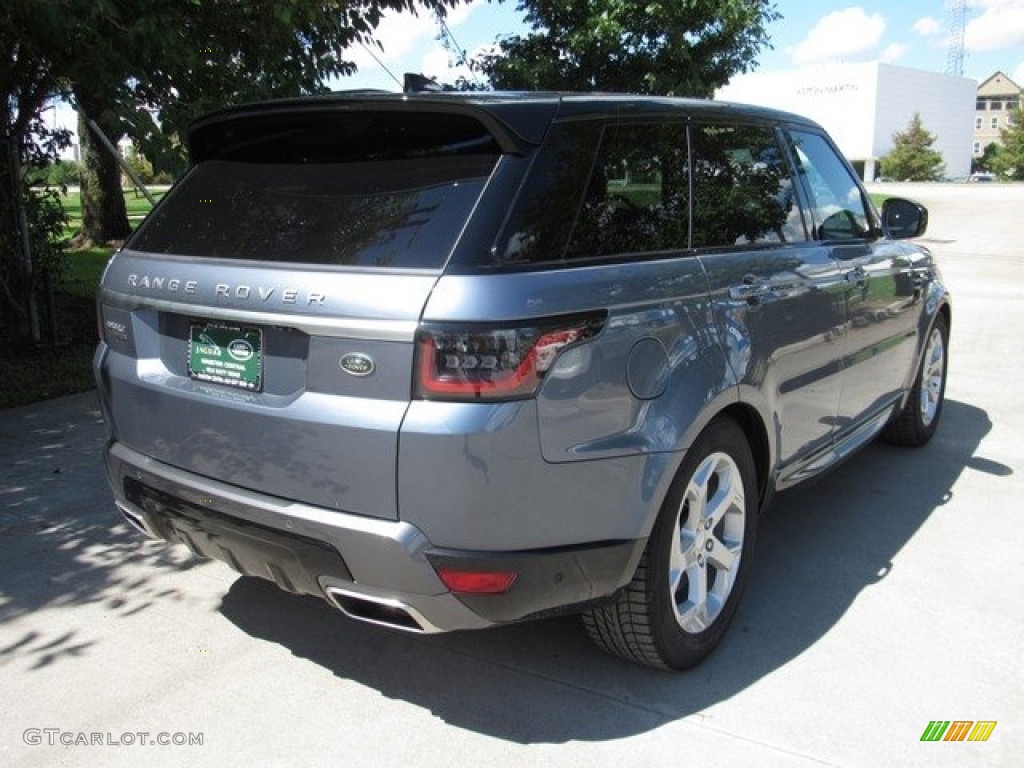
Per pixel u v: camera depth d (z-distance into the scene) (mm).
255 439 2705
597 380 2623
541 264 2588
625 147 2992
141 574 4000
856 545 4250
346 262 2596
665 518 2900
